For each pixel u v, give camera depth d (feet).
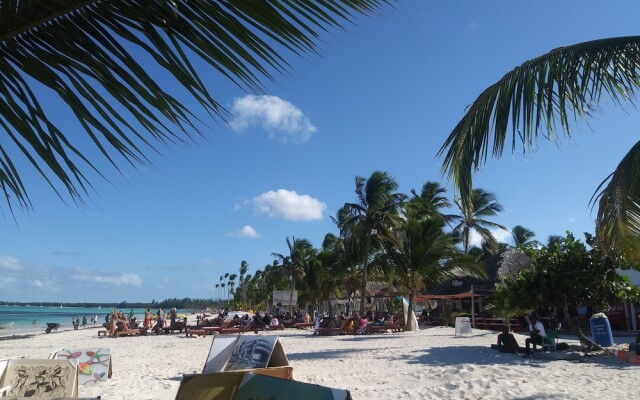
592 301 48.55
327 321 92.84
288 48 7.57
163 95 7.45
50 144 7.57
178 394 14.29
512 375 34.04
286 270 193.26
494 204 144.36
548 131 20.86
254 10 7.31
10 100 7.50
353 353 52.03
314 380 34.99
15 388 23.39
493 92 21.83
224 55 7.64
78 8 7.09
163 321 110.11
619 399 26.50
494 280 103.30
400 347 56.85
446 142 23.09
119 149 7.64
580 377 33.30
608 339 47.52
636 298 48.78
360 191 103.35
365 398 28.81
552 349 44.55
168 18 7.32
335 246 147.33
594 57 20.29
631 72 20.62
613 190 21.68
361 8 7.55
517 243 183.01
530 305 50.93
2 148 7.82
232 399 15.02
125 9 7.21
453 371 35.63
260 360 20.21
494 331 84.43
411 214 103.19
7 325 211.82
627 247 22.56
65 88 7.46
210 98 7.53
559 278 48.55
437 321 116.16
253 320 104.58
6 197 8.04
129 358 53.16
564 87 20.45
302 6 7.38
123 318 117.70
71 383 24.02
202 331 93.56
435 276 96.48
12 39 7.31
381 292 139.54
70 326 203.82
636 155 21.11
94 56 7.32
